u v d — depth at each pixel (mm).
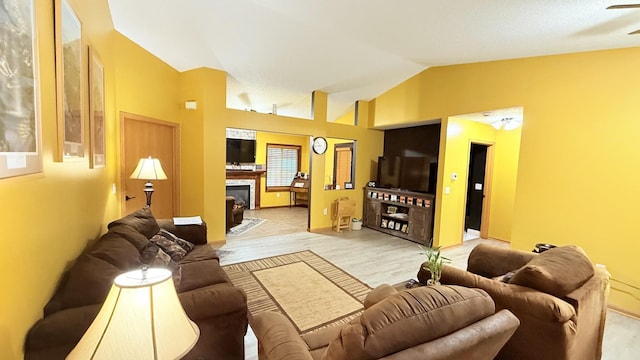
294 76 4719
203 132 4348
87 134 2104
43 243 1374
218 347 1825
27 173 1081
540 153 3420
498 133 5473
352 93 5684
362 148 6250
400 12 2668
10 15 944
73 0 1712
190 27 3242
